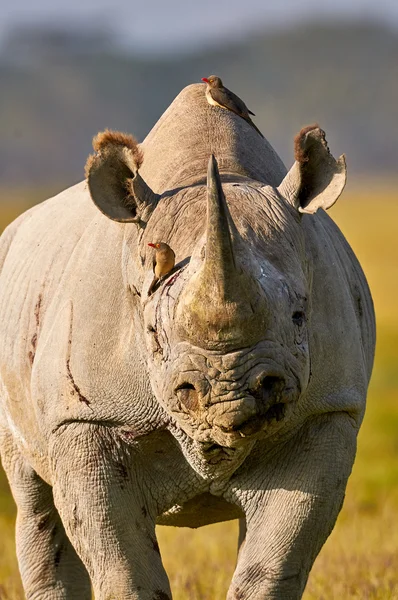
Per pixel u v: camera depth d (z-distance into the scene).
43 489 26.28
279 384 18.09
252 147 22.62
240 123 22.95
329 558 32.50
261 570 21.12
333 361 21.59
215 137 22.39
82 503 21.56
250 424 18.17
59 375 22.05
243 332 17.77
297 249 19.67
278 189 20.39
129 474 21.72
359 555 32.59
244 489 21.69
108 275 22.16
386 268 162.38
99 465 21.58
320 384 21.45
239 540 25.30
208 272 17.56
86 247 23.08
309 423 21.64
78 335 22.02
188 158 22.00
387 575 30.12
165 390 18.55
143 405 21.30
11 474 26.61
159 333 18.58
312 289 21.56
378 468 51.34
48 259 24.44
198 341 17.91
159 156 22.41
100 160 20.67
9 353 24.89
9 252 27.33
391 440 58.69
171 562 32.50
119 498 21.53
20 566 26.44
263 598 20.95
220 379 17.86
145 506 21.86
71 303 22.47
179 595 28.66
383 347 102.31
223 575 30.22
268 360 17.94
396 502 43.81
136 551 21.47
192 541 35.03
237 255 17.92
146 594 21.23
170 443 21.62
